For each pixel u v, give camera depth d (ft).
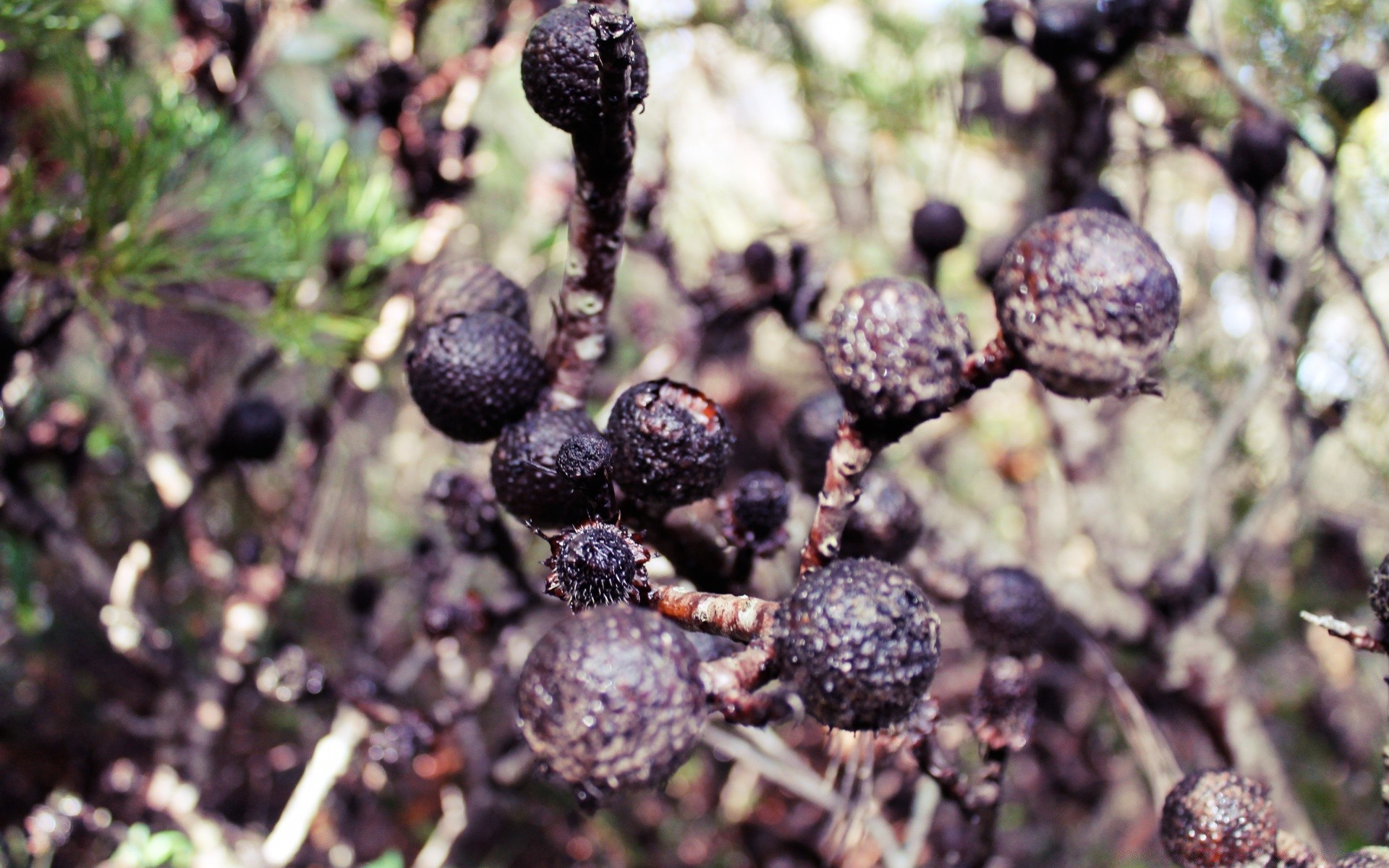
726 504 0.87
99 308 1.14
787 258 1.32
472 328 0.81
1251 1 1.46
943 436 2.12
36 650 1.77
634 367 2.10
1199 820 0.78
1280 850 0.79
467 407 0.80
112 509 1.86
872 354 0.68
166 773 1.41
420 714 1.28
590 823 1.85
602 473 0.73
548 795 1.78
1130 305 0.65
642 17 1.61
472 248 2.12
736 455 2.03
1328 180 1.32
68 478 1.49
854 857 1.40
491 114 2.09
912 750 0.89
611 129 0.74
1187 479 2.09
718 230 2.15
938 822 1.47
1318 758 2.05
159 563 1.81
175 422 1.75
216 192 1.23
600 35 0.71
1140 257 0.65
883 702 0.65
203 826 1.39
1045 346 0.66
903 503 0.88
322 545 1.83
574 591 0.71
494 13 1.54
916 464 2.09
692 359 1.58
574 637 0.63
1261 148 1.30
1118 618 1.53
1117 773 2.03
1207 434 1.90
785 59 1.75
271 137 1.55
